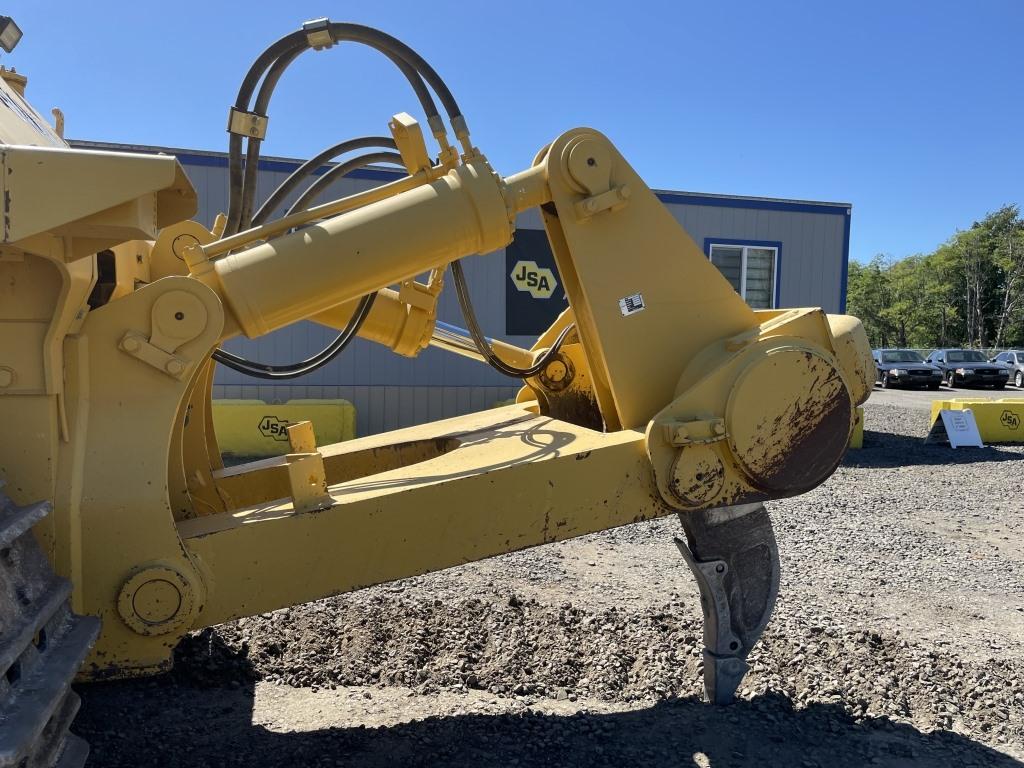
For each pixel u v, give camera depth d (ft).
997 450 37.50
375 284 8.48
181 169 6.97
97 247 6.93
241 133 9.14
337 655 12.10
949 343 209.26
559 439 9.44
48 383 6.95
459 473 8.30
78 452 7.17
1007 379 90.27
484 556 8.20
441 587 15.56
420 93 9.09
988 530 21.85
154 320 7.47
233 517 8.11
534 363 12.18
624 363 9.16
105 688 10.82
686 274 9.43
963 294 206.80
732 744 9.55
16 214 5.88
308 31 8.86
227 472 11.42
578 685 11.32
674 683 11.22
